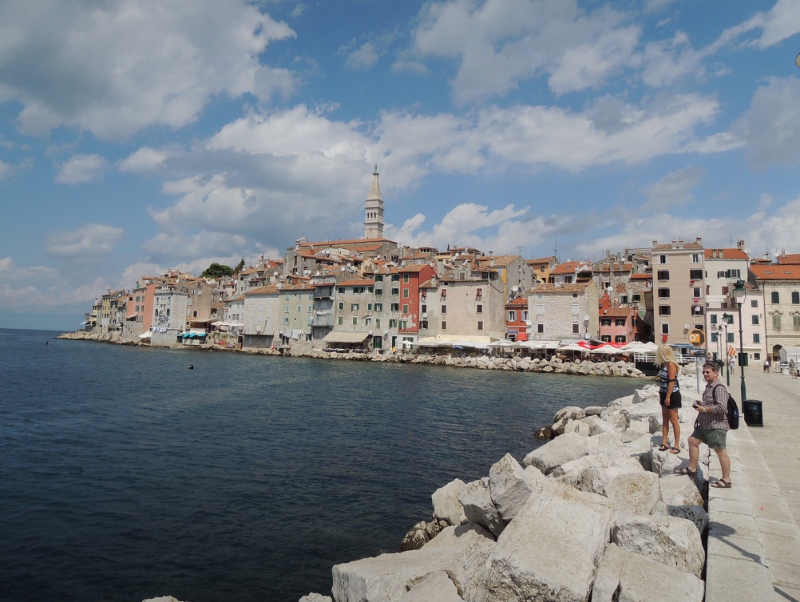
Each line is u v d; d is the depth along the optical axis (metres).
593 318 92.69
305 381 65.31
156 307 153.88
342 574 10.47
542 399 50.34
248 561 14.77
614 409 31.03
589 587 7.02
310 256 138.25
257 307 129.12
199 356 115.38
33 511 18.53
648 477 11.25
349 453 27.17
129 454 26.78
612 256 118.81
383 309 107.56
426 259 123.75
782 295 80.06
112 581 13.69
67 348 143.12
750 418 19.48
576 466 12.63
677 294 87.44
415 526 14.91
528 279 118.69
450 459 26.11
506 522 10.52
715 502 10.36
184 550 15.47
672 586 7.05
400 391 55.62
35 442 29.48
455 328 99.50
